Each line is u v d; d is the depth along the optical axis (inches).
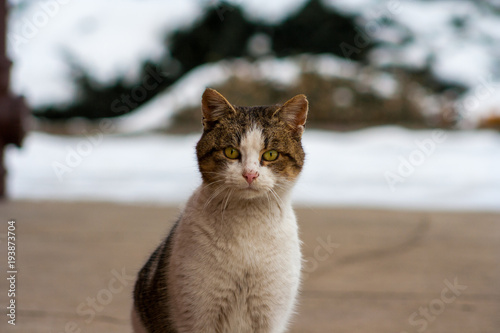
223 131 163.6
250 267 150.9
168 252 159.9
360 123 885.2
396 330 185.6
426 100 924.0
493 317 198.4
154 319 165.2
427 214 406.9
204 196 156.4
